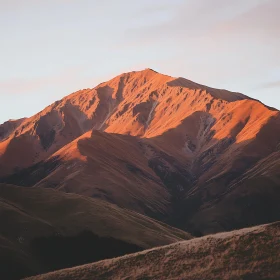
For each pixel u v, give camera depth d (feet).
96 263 185.98
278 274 141.49
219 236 175.01
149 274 161.58
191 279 150.61
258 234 162.81
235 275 145.69
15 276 267.39
